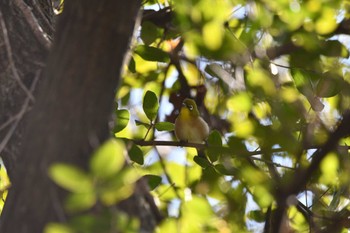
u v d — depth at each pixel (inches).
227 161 100.3
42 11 96.5
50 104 82.6
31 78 89.7
